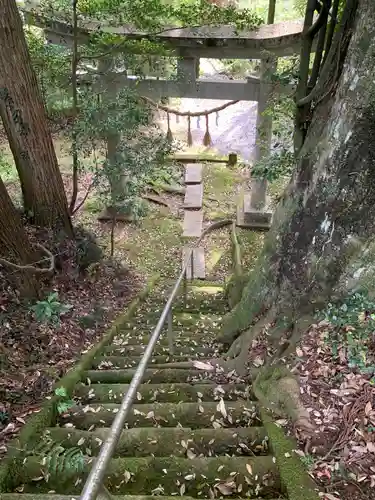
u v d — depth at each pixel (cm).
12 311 414
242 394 340
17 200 789
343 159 313
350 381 285
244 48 727
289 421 276
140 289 696
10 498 211
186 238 931
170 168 820
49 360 392
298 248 361
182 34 721
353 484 227
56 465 221
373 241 315
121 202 725
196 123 1291
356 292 326
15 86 493
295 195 371
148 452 264
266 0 923
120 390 343
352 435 254
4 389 325
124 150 651
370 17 277
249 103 1309
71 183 984
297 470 234
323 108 358
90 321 503
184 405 311
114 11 632
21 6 741
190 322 567
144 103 759
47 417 292
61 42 726
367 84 284
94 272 619
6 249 442
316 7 377
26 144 530
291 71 484
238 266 754
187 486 233
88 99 589
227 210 1021
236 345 412
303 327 343
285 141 550
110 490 231
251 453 264
